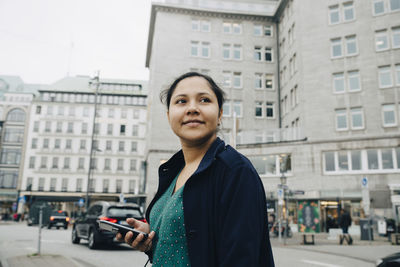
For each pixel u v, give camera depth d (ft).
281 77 116.06
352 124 83.66
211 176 3.93
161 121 107.96
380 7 86.58
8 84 237.45
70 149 205.98
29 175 201.05
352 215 78.33
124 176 203.51
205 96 4.47
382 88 82.28
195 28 118.62
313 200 82.53
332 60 88.22
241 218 3.46
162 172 5.23
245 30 120.57
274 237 68.44
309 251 41.34
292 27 105.29
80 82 229.45
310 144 85.40
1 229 84.94
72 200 196.85
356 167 80.64
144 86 229.66
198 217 3.84
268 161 89.92
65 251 38.45
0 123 207.51
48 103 211.61
